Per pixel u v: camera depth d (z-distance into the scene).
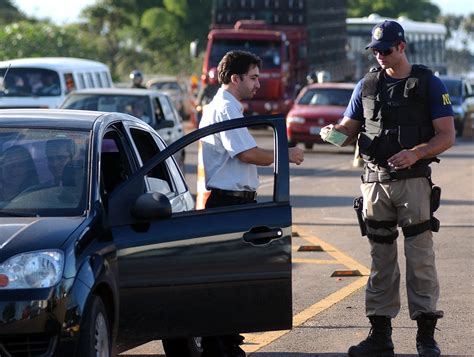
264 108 97.12
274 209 19.56
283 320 19.56
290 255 19.55
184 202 22.91
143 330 18.77
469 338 24.02
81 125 20.19
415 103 21.31
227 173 21.47
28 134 19.97
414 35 139.50
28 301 16.77
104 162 20.95
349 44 126.94
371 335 22.11
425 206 21.39
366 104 21.69
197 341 22.53
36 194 18.73
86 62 75.00
